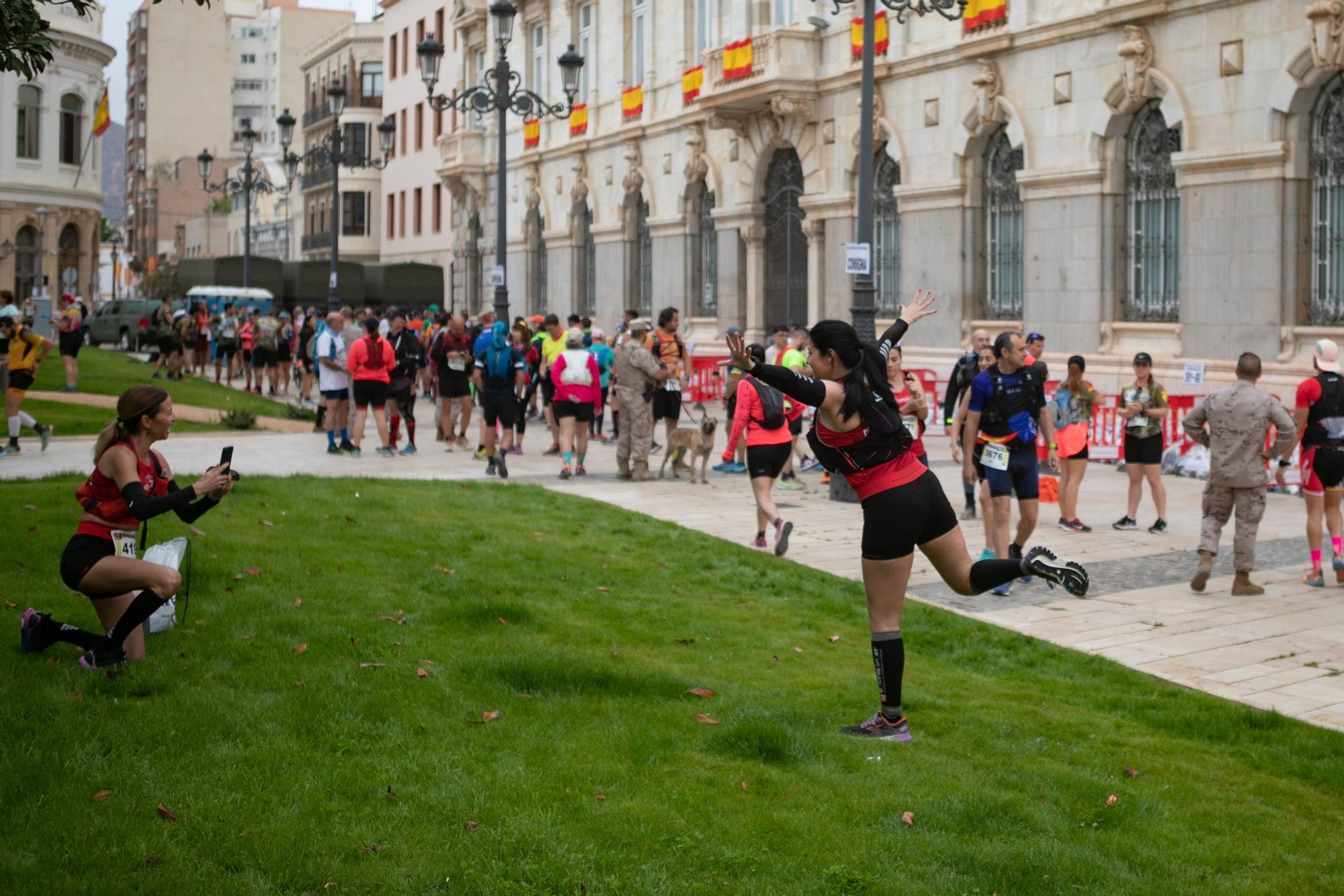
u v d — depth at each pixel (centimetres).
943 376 2431
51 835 485
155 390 689
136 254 14950
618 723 657
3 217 5503
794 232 2961
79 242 5950
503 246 2569
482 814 530
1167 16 2003
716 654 820
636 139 3541
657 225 3447
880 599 654
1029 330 2286
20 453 1742
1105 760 656
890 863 509
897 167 2630
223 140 14400
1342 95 1809
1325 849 553
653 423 1680
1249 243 1906
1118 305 2148
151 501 664
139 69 14812
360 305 5491
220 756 571
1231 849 546
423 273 5506
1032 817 563
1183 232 2005
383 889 464
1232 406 1033
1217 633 929
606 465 1852
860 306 1536
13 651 714
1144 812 581
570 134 3912
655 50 3450
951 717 708
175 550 760
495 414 1689
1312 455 1080
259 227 9981
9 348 1723
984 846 527
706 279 3319
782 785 586
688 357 1998
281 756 579
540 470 1770
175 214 14012
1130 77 2050
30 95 5644
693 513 1401
